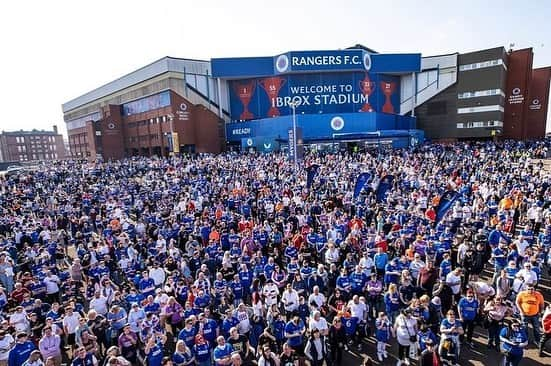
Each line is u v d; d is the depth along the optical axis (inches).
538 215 646.5
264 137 2342.5
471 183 941.8
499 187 831.7
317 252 566.6
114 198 1001.5
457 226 620.1
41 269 505.0
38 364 302.8
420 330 341.4
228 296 434.6
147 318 371.2
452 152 1898.4
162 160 2014.0
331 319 414.6
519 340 317.1
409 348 348.5
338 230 592.7
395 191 849.5
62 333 377.4
